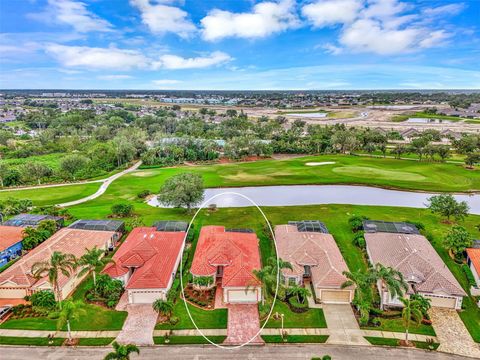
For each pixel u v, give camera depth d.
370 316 35.62
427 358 30.34
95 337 32.78
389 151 132.12
